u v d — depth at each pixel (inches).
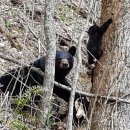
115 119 376.5
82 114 465.1
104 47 408.8
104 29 408.5
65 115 488.7
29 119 380.2
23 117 380.5
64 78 518.3
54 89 493.4
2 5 660.7
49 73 380.2
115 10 411.2
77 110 471.5
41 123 377.1
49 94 379.9
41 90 369.4
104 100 392.5
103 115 377.1
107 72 396.8
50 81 380.5
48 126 377.4
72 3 757.3
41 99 389.4
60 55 504.1
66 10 721.6
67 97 498.9
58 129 457.7
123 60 396.2
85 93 401.7
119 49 398.6
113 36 405.1
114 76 392.2
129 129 386.9
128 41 400.5
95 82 407.2
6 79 505.7
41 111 378.3
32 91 368.8
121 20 405.4
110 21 404.8
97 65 410.6
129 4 408.2
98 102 394.9
